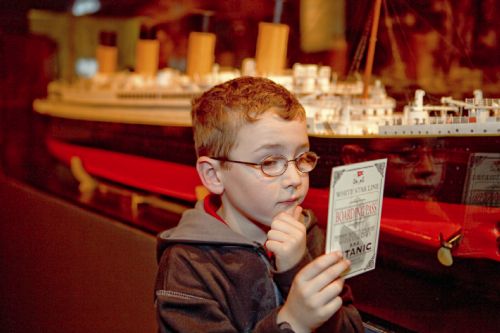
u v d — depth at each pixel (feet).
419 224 2.97
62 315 5.64
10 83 7.52
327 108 3.43
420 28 2.96
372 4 3.20
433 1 2.88
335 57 3.44
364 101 3.25
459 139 2.75
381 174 2.26
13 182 7.05
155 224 4.85
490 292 2.68
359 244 2.25
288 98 2.36
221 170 2.45
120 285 4.86
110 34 5.83
